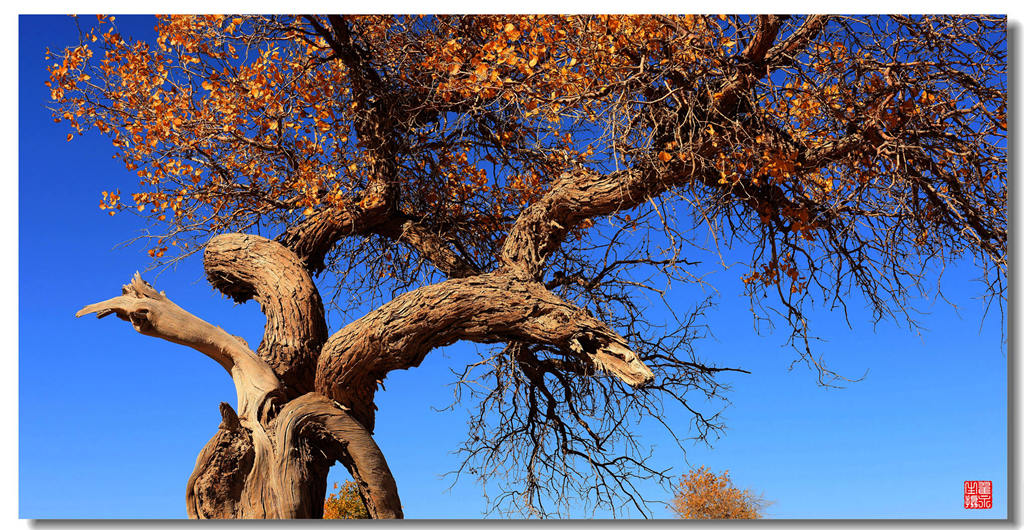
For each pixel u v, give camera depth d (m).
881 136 5.77
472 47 6.81
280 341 6.73
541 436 8.12
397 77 7.42
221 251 7.29
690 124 5.78
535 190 8.47
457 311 5.86
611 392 7.63
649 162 5.98
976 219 6.14
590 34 5.68
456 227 8.57
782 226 6.82
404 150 7.80
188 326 6.37
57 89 7.27
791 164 5.73
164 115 7.41
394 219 7.98
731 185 6.14
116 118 7.54
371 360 6.07
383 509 6.09
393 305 6.05
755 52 5.70
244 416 6.13
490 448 8.11
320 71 7.61
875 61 5.71
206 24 7.18
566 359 7.30
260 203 8.35
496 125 7.81
